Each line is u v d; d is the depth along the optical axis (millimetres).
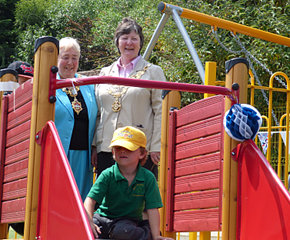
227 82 2969
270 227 2637
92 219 3094
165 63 11078
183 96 10727
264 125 10031
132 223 3137
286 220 2535
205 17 4539
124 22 3916
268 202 2664
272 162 9836
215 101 3229
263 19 10078
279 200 2590
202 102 3377
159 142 3809
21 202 3164
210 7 11203
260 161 2734
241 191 2852
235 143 2902
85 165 3756
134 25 3887
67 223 2465
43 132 2805
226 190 2898
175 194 3646
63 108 3670
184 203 3506
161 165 3789
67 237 2453
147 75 3836
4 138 3623
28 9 21781
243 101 2938
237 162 2885
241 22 10281
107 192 3182
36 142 2834
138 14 14188
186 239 5637
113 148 3219
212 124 3250
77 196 2418
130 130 3209
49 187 2688
